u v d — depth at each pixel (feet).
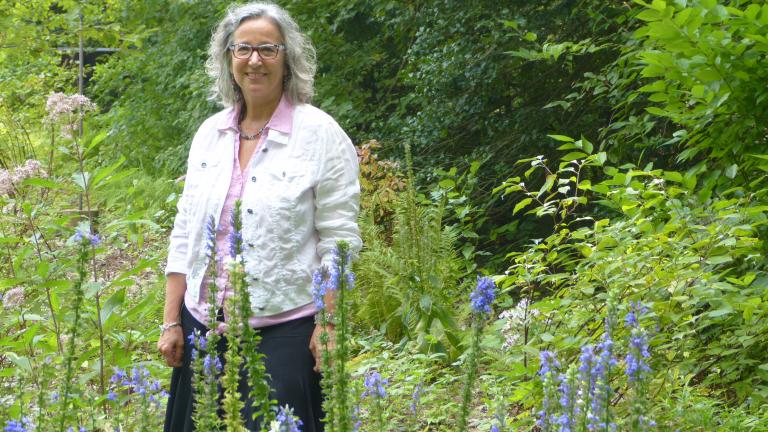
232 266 9.21
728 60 15.80
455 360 19.80
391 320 21.70
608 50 28.32
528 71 30.55
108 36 34.83
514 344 16.28
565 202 17.06
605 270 14.93
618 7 26.68
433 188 30.19
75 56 58.75
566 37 29.19
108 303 14.83
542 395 13.58
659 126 25.35
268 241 11.15
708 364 15.15
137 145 46.32
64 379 11.21
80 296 10.55
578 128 29.43
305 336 11.19
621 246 15.39
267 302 11.09
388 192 26.68
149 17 46.14
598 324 14.82
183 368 11.78
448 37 31.45
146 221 17.42
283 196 11.22
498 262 27.09
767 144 16.92
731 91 16.11
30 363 13.94
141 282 22.02
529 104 30.78
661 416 12.89
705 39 15.65
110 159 46.19
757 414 13.89
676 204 16.02
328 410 9.21
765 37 15.31
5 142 35.99
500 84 30.71
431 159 31.86
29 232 21.12
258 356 9.27
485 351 16.34
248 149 11.71
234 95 12.01
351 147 11.82
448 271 22.21
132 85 50.14
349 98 36.50
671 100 17.29
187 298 11.70
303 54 11.92
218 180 11.58
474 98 30.76
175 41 44.16
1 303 17.12
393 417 15.31
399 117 34.68
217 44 11.99
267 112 11.78
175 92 44.50
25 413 12.82
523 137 29.66
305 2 37.52
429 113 31.37
